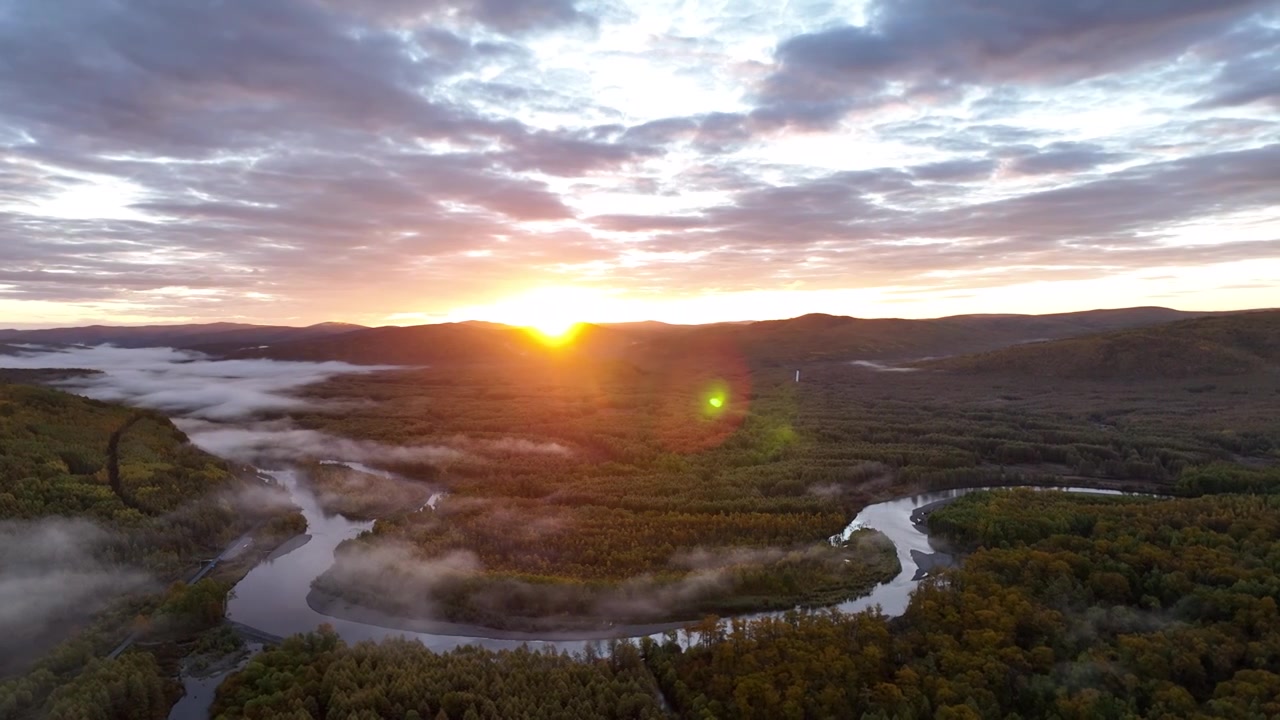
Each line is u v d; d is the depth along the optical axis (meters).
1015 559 127.69
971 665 97.06
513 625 125.94
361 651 107.00
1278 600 107.25
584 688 96.06
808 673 97.69
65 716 91.56
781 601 131.75
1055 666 97.81
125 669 105.00
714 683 97.88
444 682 97.50
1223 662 94.69
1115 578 118.19
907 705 90.94
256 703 96.19
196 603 128.62
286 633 126.69
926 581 126.62
